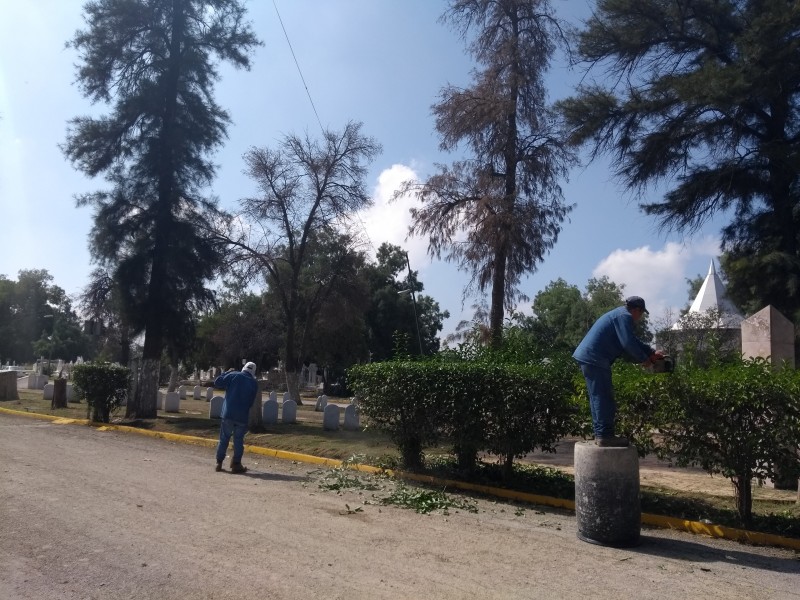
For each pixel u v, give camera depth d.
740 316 30.30
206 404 31.55
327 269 33.28
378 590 5.69
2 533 7.00
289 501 9.27
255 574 5.97
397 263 60.62
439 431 11.13
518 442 10.16
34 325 81.38
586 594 5.82
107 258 22.12
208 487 10.05
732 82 20.73
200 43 22.89
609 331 7.88
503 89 21.22
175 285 22.09
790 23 20.48
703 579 6.40
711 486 10.96
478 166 21.56
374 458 12.94
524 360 10.84
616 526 7.46
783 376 7.78
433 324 64.00
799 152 21.05
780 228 24.98
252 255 26.59
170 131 22.12
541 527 8.41
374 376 11.84
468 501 9.89
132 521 7.66
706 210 24.83
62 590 5.47
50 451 13.20
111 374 19.62
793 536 8.08
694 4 24.09
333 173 28.56
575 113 24.20
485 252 21.12
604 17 25.25
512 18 21.80
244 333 45.59
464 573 6.27
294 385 31.44
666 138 23.70
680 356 9.81
